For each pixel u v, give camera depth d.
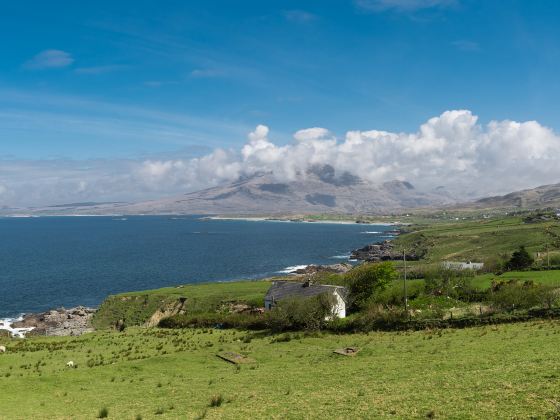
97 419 32.12
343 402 30.28
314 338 62.03
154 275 194.12
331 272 179.38
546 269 101.12
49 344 67.88
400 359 45.41
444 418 24.25
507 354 40.88
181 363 51.97
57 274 199.38
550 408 23.47
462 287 80.62
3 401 38.59
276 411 29.97
